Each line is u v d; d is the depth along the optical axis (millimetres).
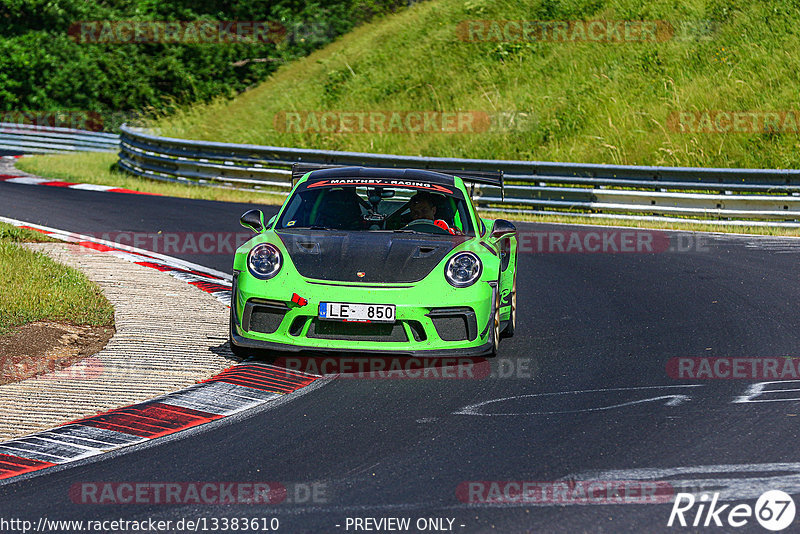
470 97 84312
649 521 13914
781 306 31062
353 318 21938
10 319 25750
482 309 22766
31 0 117688
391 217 26438
